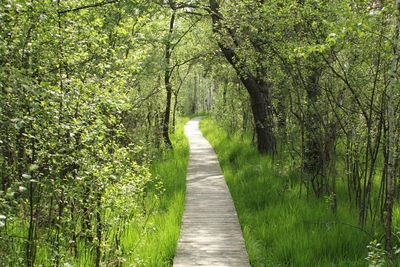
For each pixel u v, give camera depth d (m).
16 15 3.84
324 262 6.18
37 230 4.88
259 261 6.55
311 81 8.66
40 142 4.02
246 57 10.68
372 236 6.74
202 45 17.92
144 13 9.07
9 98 3.64
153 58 11.48
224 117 24.14
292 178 10.99
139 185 5.80
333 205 8.20
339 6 5.27
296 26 8.08
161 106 17.47
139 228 7.20
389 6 5.27
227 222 8.57
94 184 4.77
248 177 12.05
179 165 14.50
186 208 9.63
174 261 6.52
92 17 6.04
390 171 5.77
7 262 4.05
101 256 5.55
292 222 7.75
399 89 6.02
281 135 13.38
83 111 4.44
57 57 4.40
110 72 5.58
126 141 8.93
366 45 6.74
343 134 8.85
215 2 13.84
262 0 9.24
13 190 3.83
